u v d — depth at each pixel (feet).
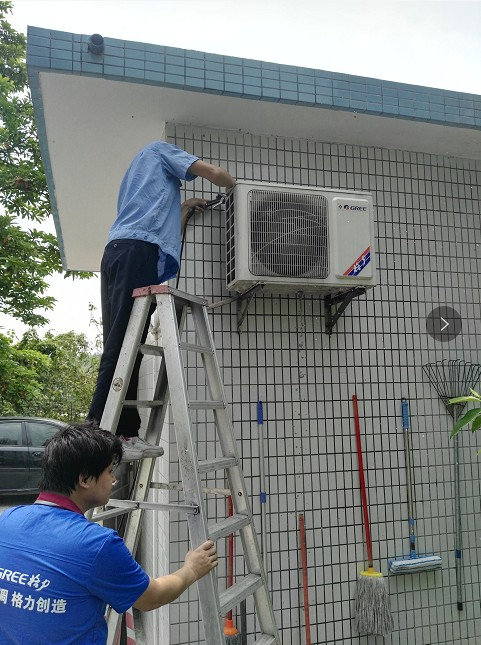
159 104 9.64
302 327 10.56
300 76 9.62
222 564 9.61
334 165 11.24
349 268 9.66
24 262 32.68
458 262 11.82
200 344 8.10
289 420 10.25
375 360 10.94
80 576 4.92
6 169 35.22
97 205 15.19
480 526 11.10
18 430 27.99
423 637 10.47
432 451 11.04
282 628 9.70
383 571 10.41
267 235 9.39
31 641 4.78
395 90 10.15
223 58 9.25
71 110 9.85
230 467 7.72
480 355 11.68
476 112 10.67
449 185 11.99
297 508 10.09
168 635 9.16
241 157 10.66
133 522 8.30
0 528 5.31
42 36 8.48
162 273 8.34
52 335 45.57
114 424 7.07
